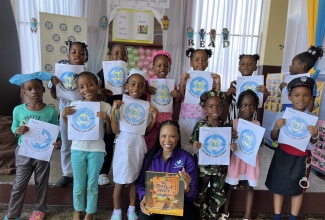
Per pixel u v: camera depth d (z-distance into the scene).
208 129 1.63
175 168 1.64
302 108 1.65
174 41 3.90
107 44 3.78
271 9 3.91
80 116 1.62
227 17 3.93
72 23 3.50
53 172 2.19
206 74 1.92
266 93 1.93
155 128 1.88
